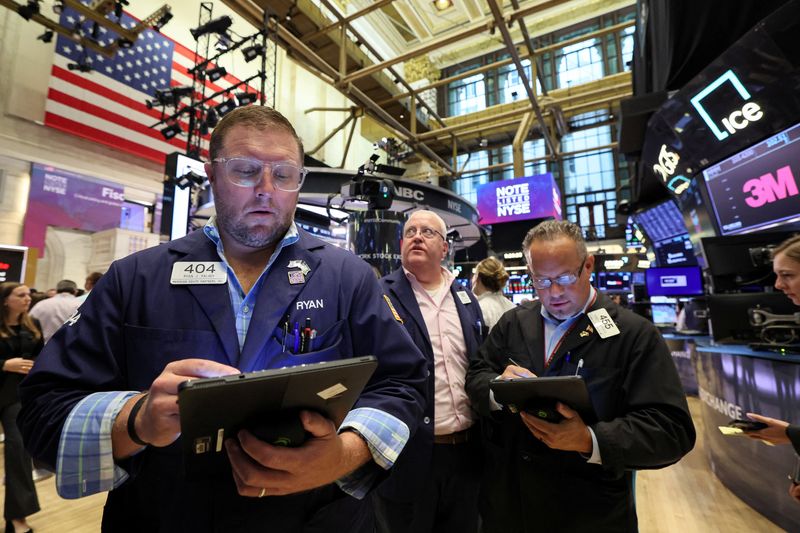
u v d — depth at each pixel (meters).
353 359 0.56
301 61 6.73
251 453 0.52
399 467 1.39
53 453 0.60
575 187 13.22
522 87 13.05
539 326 1.32
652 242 8.31
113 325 0.71
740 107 3.17
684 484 2.76
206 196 4.70
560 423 0.94
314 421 0.54
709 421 3.00
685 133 3.79
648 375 1.06
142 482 0.67
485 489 1.25
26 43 6.41
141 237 7.13
